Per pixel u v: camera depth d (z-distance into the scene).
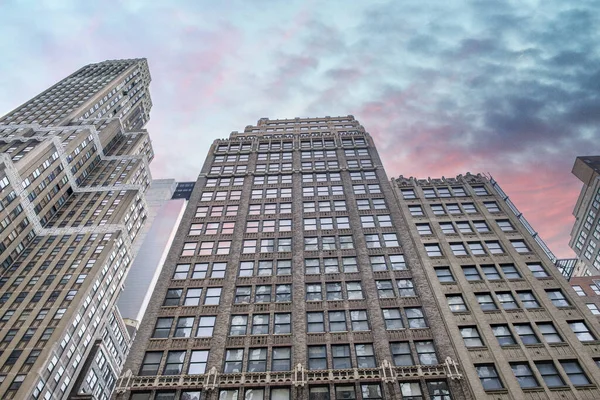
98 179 112.38
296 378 33.84
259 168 67.44
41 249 85.69
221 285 44.28
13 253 82.38
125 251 96.25
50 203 95.62
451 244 48.34
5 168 83.06
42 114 122.06
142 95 168.00
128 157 122.38
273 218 54.25
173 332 39.09
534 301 40.97
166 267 46.75
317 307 40.91
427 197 56.69
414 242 48.72
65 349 69.75
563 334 37.06
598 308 47.56
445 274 44.41
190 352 37.00
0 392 59.00
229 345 37.50
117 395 33.59
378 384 33.72
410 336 37.38
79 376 76.44
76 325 73.56
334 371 34.53
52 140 99.31
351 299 41.69
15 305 72.62
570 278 55.56
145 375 35.34
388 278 43.81
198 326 39.62
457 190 57.97
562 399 31.83
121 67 161.50
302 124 92.31
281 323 39.56
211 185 62.94
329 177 63.38
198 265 47.22
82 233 90.69
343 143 73.31
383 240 49.16
